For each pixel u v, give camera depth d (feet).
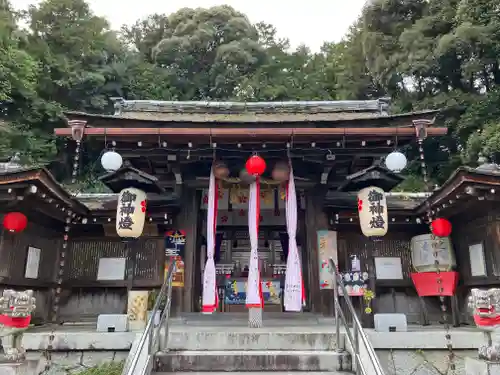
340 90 110.52
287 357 19.03
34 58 78.43
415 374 20.97
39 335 21.27
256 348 20.40
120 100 33.40
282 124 26.03
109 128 24.91
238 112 32.94
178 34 125.80
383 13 90.79
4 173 22.79
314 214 30.99
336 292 21.49
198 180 30.78
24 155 68.59
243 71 122.01
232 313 30.89
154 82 109.19
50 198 25.84
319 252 30.07
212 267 26.21
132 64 108.27
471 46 70.13
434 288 28.66
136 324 26.03
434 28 80.02
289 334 20.66
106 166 24.76
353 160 29.66
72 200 28.09
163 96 108.68
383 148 27.17
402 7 88.63
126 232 26.71
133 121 25.79
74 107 87.30
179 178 30.01
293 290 25.71
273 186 32.78
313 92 116.88
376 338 21.40
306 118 30.50
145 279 30.81
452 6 79.71
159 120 25.84
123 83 98.78
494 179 22.33
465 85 79.51
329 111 32.89
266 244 41.45
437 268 28.35
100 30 99.25
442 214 29.40
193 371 18.66
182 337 20.51
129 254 31.60
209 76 122.31
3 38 67.36
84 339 21.35
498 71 75.15
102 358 21.31
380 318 24.39
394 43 87.30
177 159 28.37
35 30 89.10
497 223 24.85
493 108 68.95
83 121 24.99
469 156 65.67
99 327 23.90
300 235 33.50
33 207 26.48
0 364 17.10
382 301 32.07
